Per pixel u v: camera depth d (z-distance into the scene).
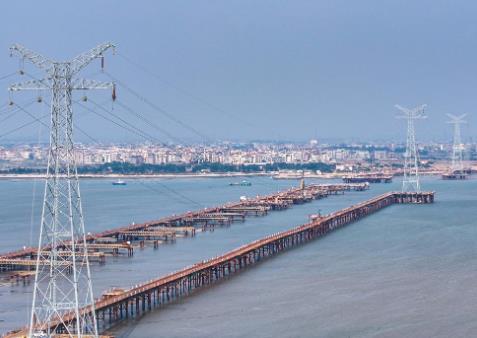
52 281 180.25
